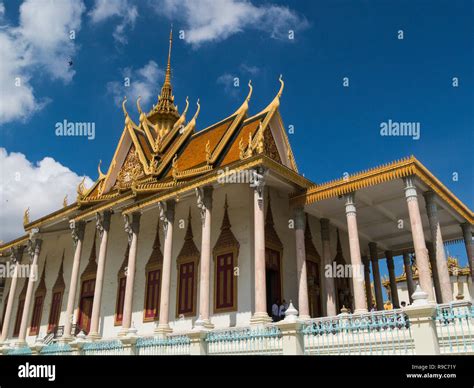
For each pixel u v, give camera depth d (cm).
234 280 2155
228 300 2139
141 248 2714
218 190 2408
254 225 2044
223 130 2709
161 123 3509
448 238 2772
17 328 3506
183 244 2467
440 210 2284
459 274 3681
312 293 2338
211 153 2542
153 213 2752
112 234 2972
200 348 1377
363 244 3005
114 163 3114
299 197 2161
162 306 2127
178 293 2375
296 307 2248
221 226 2322
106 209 2680
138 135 3111
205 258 2028
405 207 2338
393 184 1975
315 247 2498
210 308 2186
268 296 2205
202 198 2138
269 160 1969
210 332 1409
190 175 2353
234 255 2198
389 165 1844
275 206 2317
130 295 2345
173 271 2452
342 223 2608
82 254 3159
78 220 2850
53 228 3250
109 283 2827
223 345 1357
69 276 3234
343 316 1205
